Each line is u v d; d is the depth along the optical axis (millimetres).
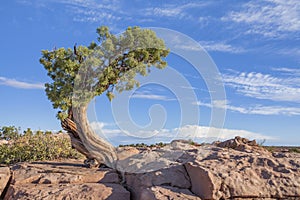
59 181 7758
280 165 7480
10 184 7809
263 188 6910
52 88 9047
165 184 7312
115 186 7516
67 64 8828
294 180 7090
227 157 7949
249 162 7586
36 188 7230
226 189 6785
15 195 7113
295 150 11383
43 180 7742
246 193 6793
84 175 7980
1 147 11531
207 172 6875
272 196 6887
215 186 6727
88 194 7000
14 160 10836
